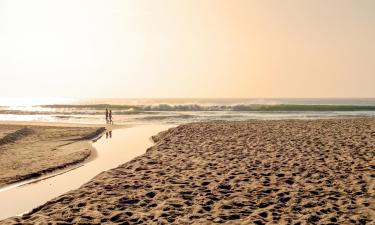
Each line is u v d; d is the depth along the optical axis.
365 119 33.16
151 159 13.91
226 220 7.23
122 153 17.64
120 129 29.16
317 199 8.55
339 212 7.58
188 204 8.31
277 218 7.27
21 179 12.12
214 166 12.45
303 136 20.34
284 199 8.64
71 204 8.36
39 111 56.06
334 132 22.03
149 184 10.11
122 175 11.26
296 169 11.82
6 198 10.09
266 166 12.37
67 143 20.75
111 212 7.75
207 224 6.95
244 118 40.81
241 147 16.64
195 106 58.34
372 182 9.91
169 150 16.16
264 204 8.27
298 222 6.98
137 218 7.34
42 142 21.19
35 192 10.69
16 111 55.81
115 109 59.59
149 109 58.94
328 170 11.57
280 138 19.61
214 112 51.66
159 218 7.33
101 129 28.42
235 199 8.65
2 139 20.81
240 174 11.22
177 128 25.78
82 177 12.57
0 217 8.57
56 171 13.48
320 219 7.19
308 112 51.53
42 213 7.80
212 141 18.83
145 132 26.98
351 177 10.56
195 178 10.76
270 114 47.44
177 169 12.05
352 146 16.27
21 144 20.27
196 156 14.45
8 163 14.62
